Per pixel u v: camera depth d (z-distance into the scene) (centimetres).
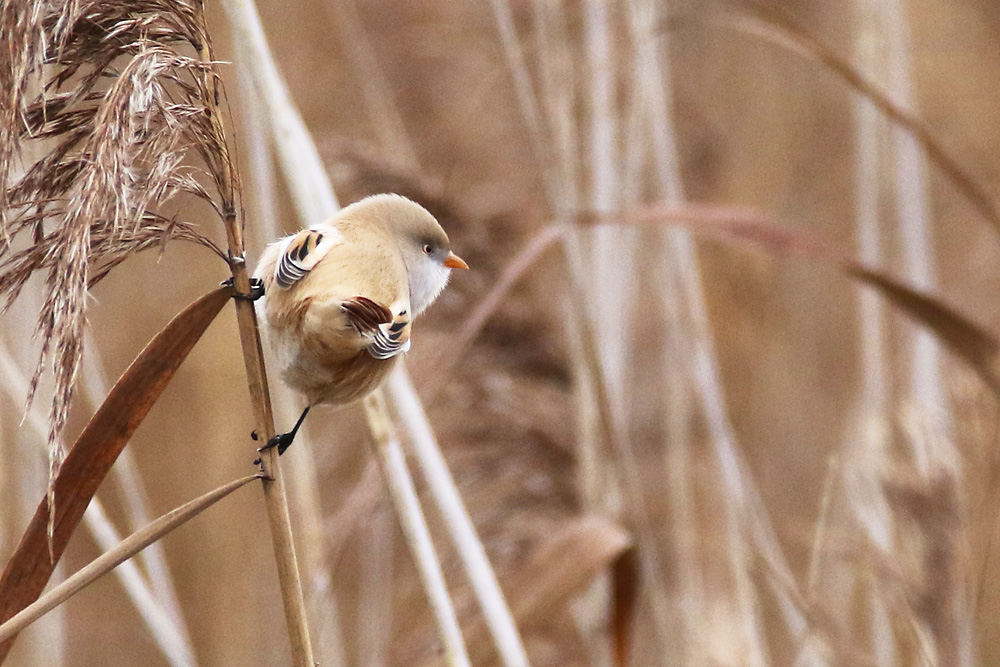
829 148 1491
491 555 892
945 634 726
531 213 1000
